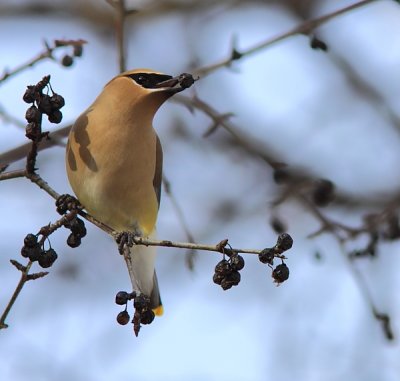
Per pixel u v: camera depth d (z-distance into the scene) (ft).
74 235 29.63
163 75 33.63
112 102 33.32
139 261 38.32
